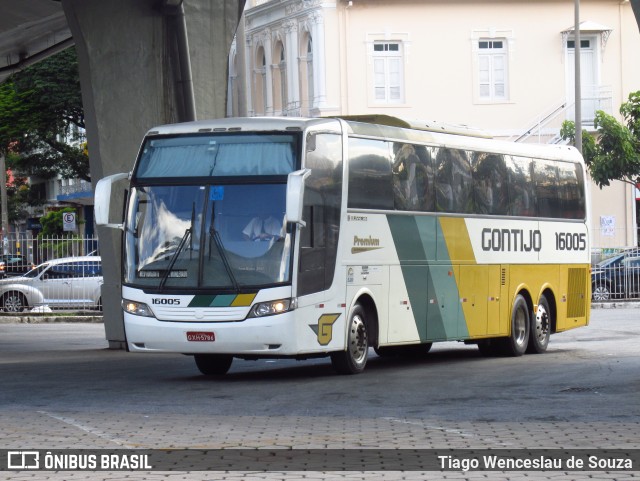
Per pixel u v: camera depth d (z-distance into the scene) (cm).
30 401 2464
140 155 2919
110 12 3947
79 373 3186
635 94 7969
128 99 3997
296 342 2764
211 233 2794
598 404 2323
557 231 3972
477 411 2239
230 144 2842
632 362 3284
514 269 3700
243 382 2875
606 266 6550
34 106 8912
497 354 3734
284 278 2747
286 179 2781
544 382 2773
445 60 8262
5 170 12388
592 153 7969
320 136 2867
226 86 4197
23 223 14138
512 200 3712
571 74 8412
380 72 8200
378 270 3067
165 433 1947
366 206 3023
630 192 8425
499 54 8362
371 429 1989
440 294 3328
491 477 1520
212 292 2767
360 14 8150
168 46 4012
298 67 8288
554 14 8388
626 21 8481
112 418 2156
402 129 3216
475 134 3594
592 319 5478
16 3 4569
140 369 3322
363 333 3033
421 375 3019
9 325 5803
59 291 6269
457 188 3431
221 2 4159
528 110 8362
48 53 5959
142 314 2828
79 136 9375
